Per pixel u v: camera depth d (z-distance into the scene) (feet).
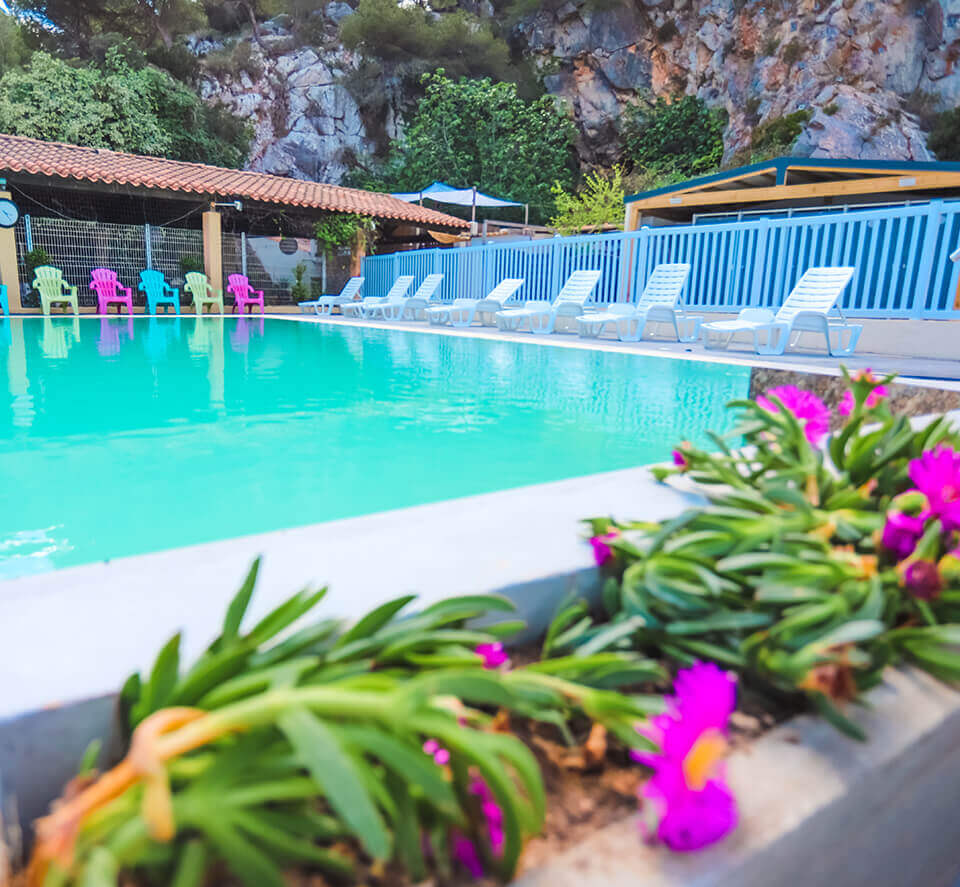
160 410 15.03
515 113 112.98
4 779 2.27
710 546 3.16
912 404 12.20
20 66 102.42
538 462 11.09
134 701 2.40
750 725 2.70
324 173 121.19
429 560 3.76
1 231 49.03
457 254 49.75
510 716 2.80
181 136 97.19
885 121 94.17
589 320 31.78
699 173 107.34
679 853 1.98
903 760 2.56
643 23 114.93
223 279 60.90
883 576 3.09
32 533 7.57
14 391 17.08
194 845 1.64
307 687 2.08
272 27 126.52
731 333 27.86
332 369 22.54
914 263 26.84
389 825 2.00
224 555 3.84
